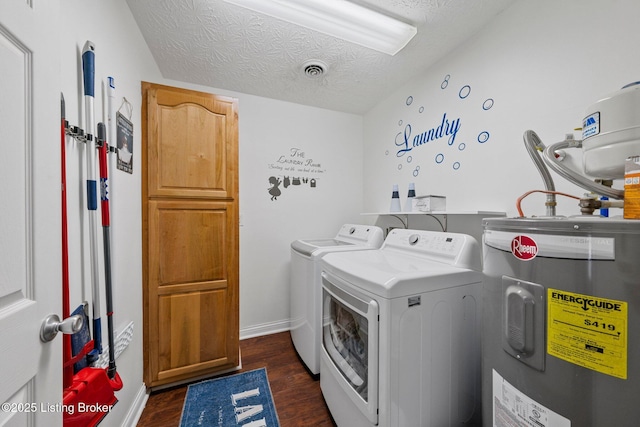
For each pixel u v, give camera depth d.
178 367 1.62
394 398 0.94
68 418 0.74
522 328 0.65
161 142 1.59
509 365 0.70
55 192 0.64
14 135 0.53
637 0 0.95
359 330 1.11
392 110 2.38
